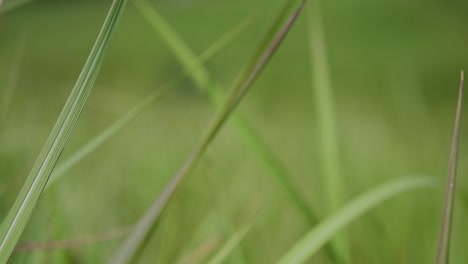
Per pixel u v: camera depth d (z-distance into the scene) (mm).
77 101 421
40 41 15680
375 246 866
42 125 821
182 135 1251
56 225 660
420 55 13312
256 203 895
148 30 16047
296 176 1396
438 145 1315
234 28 597
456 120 480
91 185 1072
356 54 15008
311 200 1194
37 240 579
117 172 1192
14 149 800
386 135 1500
